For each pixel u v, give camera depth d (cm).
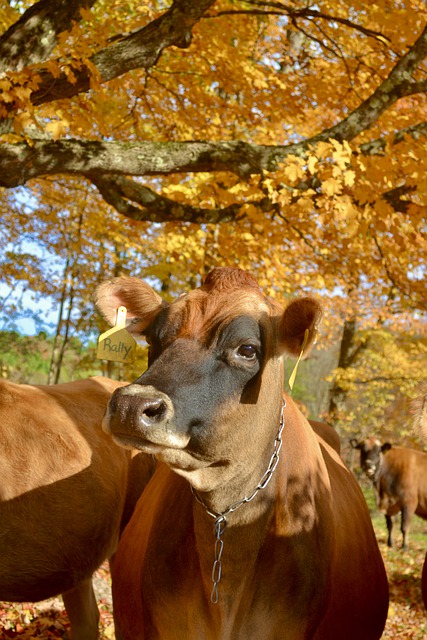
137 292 308
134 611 338
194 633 293
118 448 452
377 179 580
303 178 623
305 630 299
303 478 311
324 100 857
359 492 428
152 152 625
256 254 801
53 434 420
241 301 269
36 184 1116
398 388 1900
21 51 547
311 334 271
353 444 1529
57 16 557
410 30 730
